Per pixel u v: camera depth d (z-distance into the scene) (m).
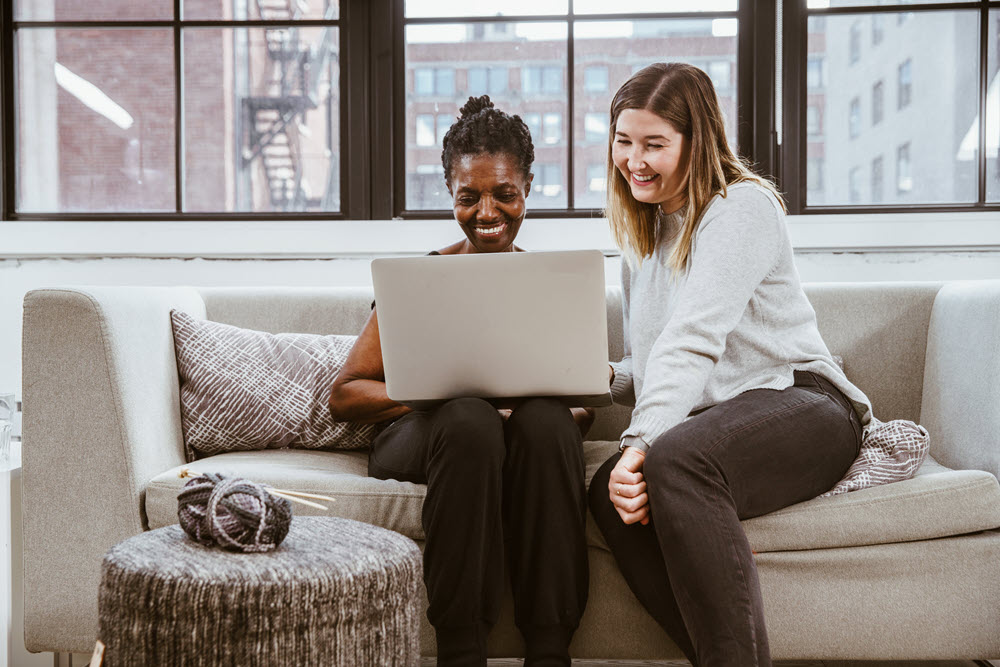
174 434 1.53
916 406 1.73
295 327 1.85
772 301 1.29
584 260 1.12
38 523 1.35
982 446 1.42
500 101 2.20
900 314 1.76
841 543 1.24
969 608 1.24
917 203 2.15
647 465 1.11
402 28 2.19
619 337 1.80
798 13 2.13
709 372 1.19
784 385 1.26
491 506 1.15
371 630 0.94
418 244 2.13
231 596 0.88
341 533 1.07
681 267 1.32
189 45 2.19
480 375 1.20
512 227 1.58
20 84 2.21
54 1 2.19
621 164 1.36
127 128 2.20
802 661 1.61
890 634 1.24
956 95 2.13
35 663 1.48
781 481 1.18
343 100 2.19
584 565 1.21
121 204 2.21
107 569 0.95
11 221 2.15
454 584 1.13
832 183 2.16
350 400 1.45
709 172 1.30
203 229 2.13
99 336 1.34
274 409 1.59
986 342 1.45
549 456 1.17
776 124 2.15
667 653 1.28
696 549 1.05
